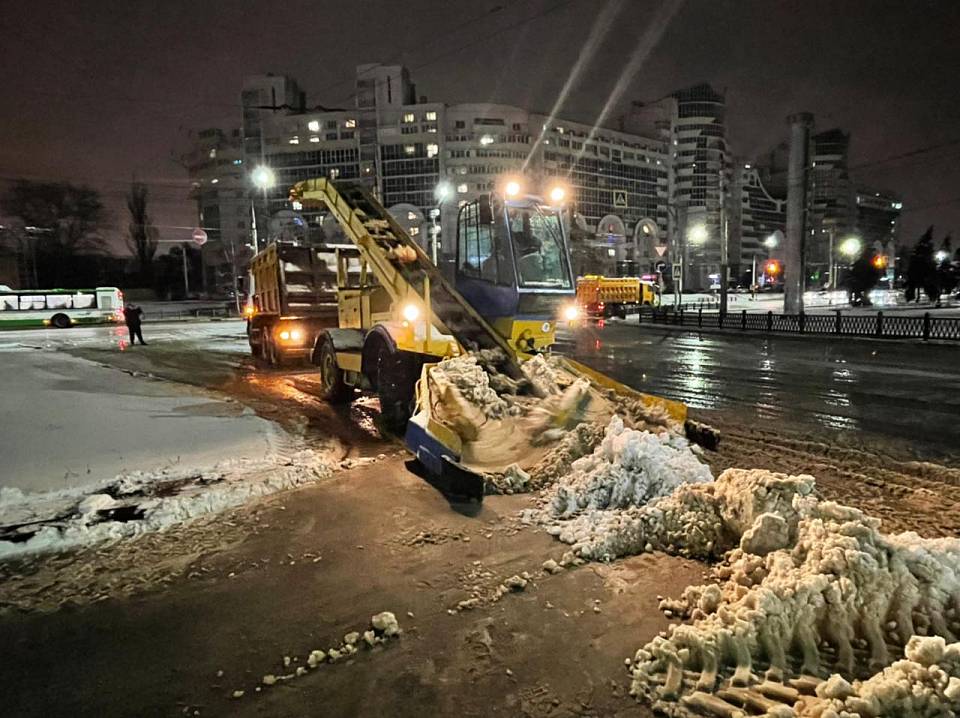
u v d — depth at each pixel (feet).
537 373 26.53
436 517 17.85
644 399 25.71
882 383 43.91
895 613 11.01
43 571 14.85
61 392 39.73
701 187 401.29
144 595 13.64
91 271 246.27
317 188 41.29
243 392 42.19
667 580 13.80
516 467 20.25
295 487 20.90
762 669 10.35
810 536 12.73
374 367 32.24
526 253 30.55
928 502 18.97
